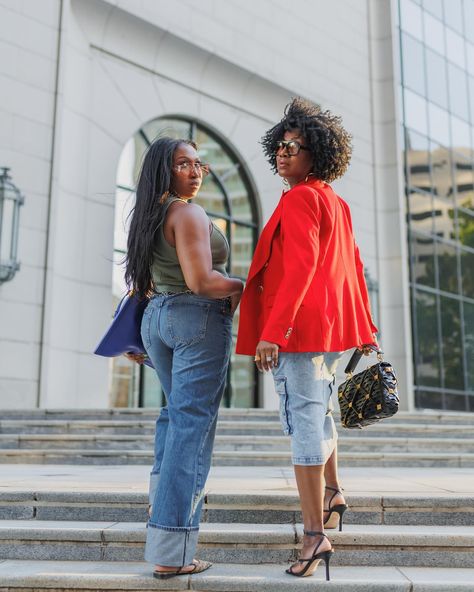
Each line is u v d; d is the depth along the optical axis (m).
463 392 14.84
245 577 2.44
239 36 12.42
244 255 12.48
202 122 12.05
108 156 10.65
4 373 8.76
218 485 3.72
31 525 2.97
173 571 2.44
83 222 10.14
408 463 6.18
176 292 2.60
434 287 14.85
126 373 10.43
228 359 2.62
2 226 8.83
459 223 15.82
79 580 2.46
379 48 15.05
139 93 11.16
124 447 6.47
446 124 16.12
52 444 6.45
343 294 2.71
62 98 9.91
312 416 2.50
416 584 2.39
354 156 14.07
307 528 2.47
